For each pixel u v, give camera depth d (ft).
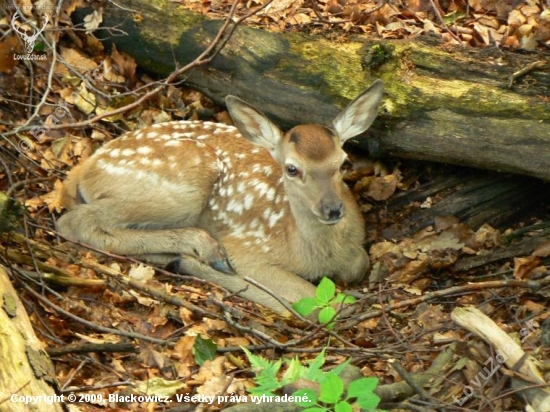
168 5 36.32
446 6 37.09
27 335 22.72
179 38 35.88
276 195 32.55
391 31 34.96
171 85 35.27
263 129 30.94
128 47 36.96
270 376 23.08
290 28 35.12
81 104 35.55
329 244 31.50
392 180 34.04
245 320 28.76
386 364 26.43
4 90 35.06
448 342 26.04
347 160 34.83
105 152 33.17
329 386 21.65
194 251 32.09
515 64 31.32
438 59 32.01
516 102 30.58
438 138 31.42
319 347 27.20
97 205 32.09
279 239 32.12
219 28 35.45
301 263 31.94
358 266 32.22
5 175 32.89
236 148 33.73
